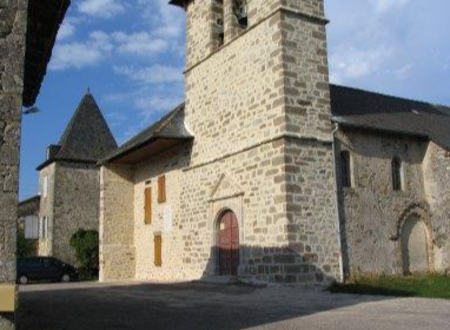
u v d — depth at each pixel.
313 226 13.81
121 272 22.14
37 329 7.59
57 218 31.59
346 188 15.06
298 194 13.72
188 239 18.09
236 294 12.36
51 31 8.62
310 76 14.59
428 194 17.20
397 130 16.53
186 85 18.83
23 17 5.92
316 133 14.42
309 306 9.83
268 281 13.81
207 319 8.36
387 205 15.99
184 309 9.73
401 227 16.22
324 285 13.54
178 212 18.94
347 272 14.44
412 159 17.16
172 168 19.58
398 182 16.75
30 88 10.72
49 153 33.03
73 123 34.12
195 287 14.67
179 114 19.08
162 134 17.77
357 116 16.56
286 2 14.52
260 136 14.73
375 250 15.29
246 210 14.97
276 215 13.75
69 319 8.59
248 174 15.02
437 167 17.05
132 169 23.23
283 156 13.72
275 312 9.05
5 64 5.75
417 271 16.27
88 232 30.86
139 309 9.88
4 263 5.39
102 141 34.34
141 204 22.23
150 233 21.14
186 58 18.95
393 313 8.64
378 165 16.14
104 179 22.52
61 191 32.06
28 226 17.11
